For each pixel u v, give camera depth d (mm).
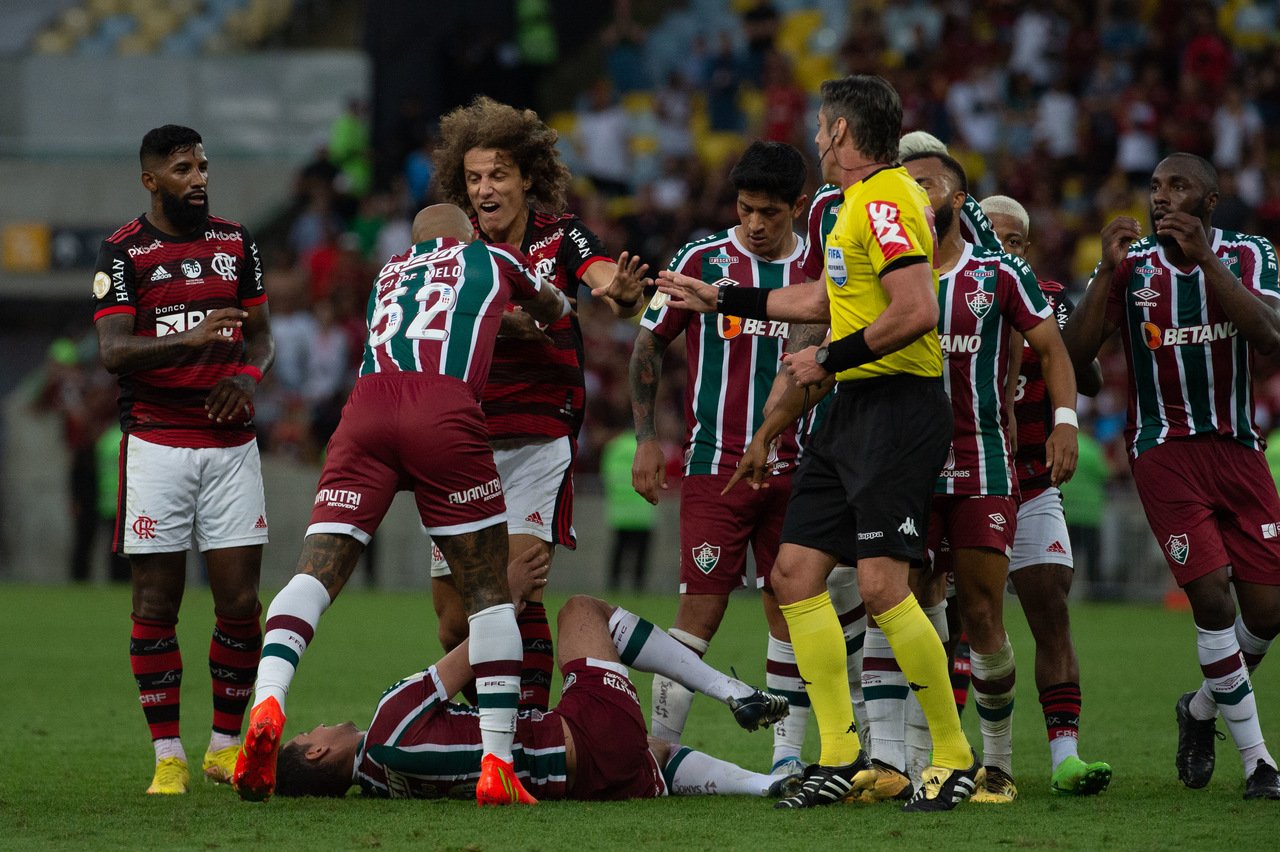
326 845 15078
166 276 20141
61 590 58062
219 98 81438
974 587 18516
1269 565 20062
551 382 20344
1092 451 53625
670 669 19016
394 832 15742
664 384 59250
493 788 17219
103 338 19688
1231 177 66125
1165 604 53188
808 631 17422
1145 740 24203
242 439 20391
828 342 17016
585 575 59969
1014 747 23656
